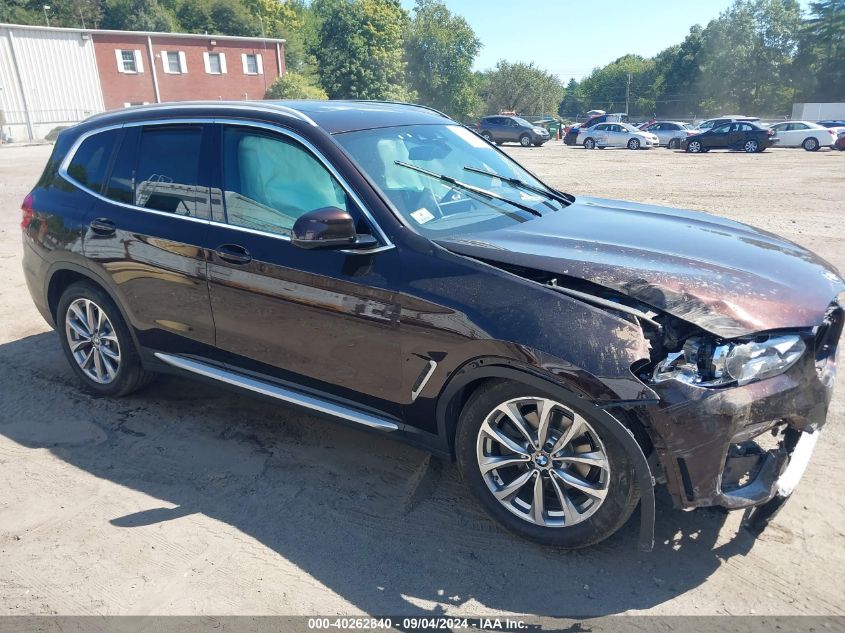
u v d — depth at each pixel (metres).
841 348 5.02
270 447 3.83
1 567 2.87
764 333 2.59
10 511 3.26
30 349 5.32
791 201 12.91
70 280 4.49
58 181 4.40
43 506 3.30
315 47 65.25
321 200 3.30
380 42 61.97
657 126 35.50
